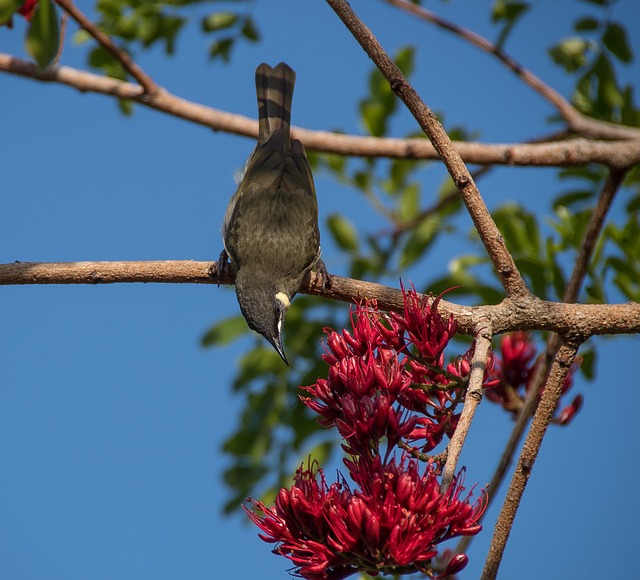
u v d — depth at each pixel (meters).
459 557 6.41
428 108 7.84
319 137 11.69
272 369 11.39
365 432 6.67
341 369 7.14
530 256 11.16
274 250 11.67
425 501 6.14
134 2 12.08
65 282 9.11
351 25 7.96
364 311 7.54
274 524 6.55
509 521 6.79
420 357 7.32
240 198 12.41
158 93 11.80
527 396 9.73
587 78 12.62
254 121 12.55
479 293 11.48
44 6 10.33
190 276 9.21
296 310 11.66
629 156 9.84
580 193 12.82
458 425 6.45
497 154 10.51
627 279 10.79
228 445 11.22
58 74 11.61
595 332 7.54
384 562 6.14
